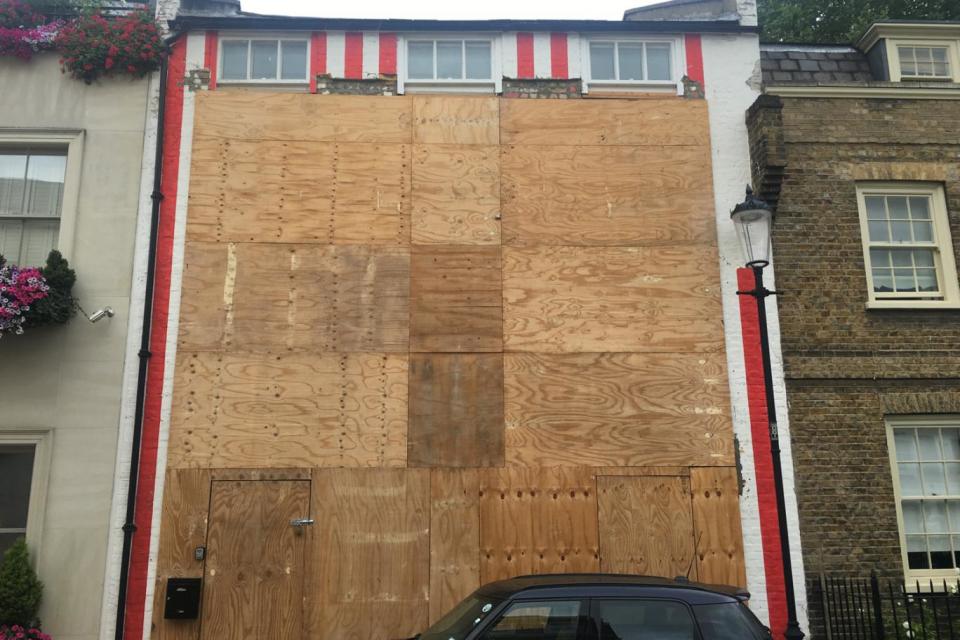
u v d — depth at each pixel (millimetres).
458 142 10586
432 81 10859
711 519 9586
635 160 10656
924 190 10977
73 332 9758
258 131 10461
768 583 9461
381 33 10969
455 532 9430
